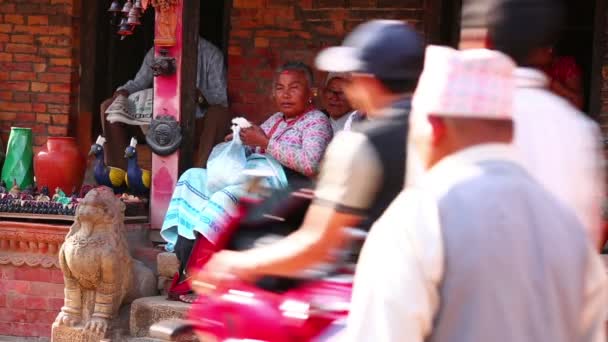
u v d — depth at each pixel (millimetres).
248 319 5258
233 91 13727
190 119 11117
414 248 3408
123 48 14523
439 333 3424
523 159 4680
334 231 4633
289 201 6078
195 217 9953
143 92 12859
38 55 14227
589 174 4723
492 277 3363
